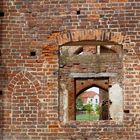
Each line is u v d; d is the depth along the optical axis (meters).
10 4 11.07
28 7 11.05
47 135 10.75
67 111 20.94
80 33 10.91
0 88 10.91
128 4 10.93
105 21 10.90
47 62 10.92
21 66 10.94
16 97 10.87
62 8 10.99
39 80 10.89
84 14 10.94
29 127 10.79
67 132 10.73
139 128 10.65
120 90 20.09
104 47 23.08
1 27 11.03
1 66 10.95
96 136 10.68
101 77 20.22
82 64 20.33
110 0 10.95
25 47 10.98
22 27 11.02
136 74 10.77
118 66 19.94
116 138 10.65
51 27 10.98
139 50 10.82
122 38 10.86
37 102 10.84
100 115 27.14
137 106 10.70
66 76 20.56
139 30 10.87
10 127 10.80
